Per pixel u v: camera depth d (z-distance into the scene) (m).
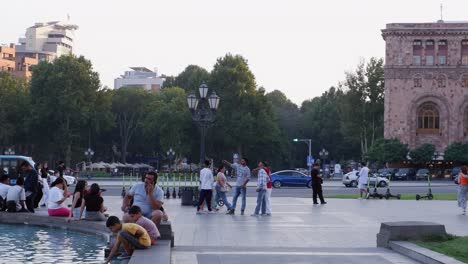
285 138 137.62
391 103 104.31
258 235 23.25
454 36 102.88
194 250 19.05
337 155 154.88
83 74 115.12
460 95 103.06
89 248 20.59
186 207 37.09
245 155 115.69
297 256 17.91
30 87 118.50
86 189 26.47
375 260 17.22
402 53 103.94
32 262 17.61
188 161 136.12
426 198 46.28
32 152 127.38
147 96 141.25
